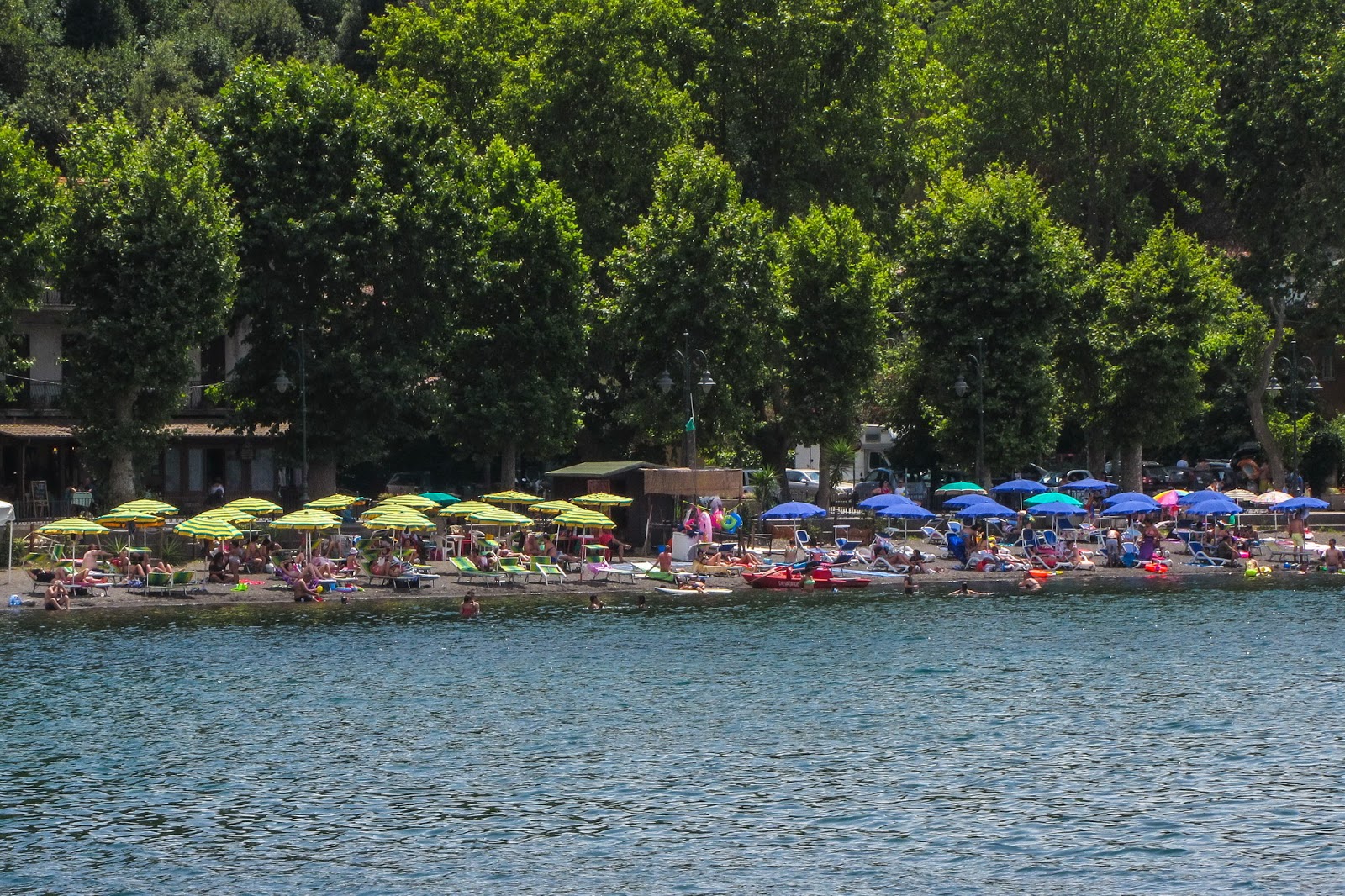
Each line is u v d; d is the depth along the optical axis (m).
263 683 54.31
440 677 55.47
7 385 109.38
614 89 115.88
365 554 88.19
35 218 91.94
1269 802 36.59
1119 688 52.09
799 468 166.62
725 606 76.94
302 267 100.38
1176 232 119.75
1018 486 102.62
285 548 92.88
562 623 70.12
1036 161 139.50
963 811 36.41
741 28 125.56
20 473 117.38
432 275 102.94
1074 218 135.88
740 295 105.88
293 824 36.09
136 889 31.48
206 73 185.50
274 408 100.62
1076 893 30.47
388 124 103.31
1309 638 63.06
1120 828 34.72
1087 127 133.75
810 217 114.19
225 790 39.25
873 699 50.56
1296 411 121.75
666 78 118.38
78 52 171.75
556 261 107.44
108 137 96.06
